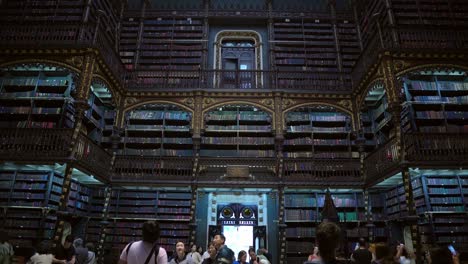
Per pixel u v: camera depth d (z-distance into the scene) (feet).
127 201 42.34
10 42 36.83
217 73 48.57
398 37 38.11
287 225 42.37
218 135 46.52
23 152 32.89
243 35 56.49
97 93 43.78
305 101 46.50
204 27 55.16
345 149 46.24
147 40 54.13
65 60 36.81
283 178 42.06
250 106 46.52
